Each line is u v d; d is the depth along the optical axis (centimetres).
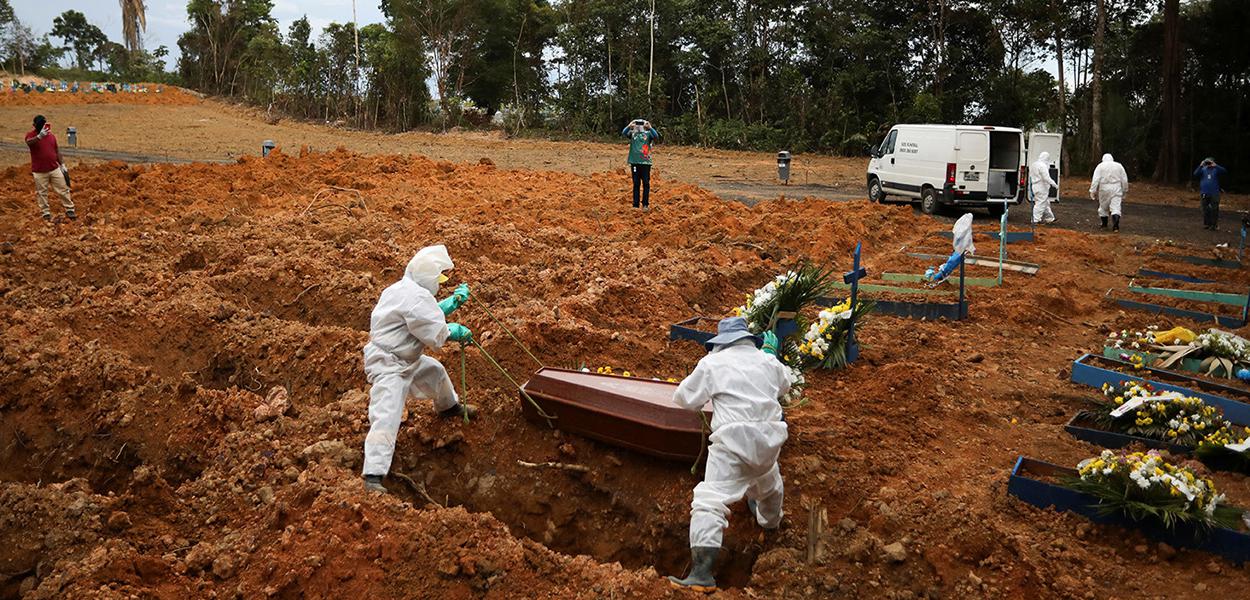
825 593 514
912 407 781
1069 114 3988
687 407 557
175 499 597
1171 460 671
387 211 1700
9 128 3903
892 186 2320
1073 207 2422
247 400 732
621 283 1095
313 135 4528
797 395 744
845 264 1462
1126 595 523
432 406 704
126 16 8662
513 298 1067
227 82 7350
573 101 4906
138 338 920
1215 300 1250
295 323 955
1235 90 3569
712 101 4738
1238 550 551
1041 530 590
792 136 4272
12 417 734
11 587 521
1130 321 1123
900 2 4356
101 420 712
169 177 2008
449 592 493
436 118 5156
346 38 5662
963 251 1116
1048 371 936
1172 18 3322
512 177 2294
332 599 488
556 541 641
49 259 1211
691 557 598
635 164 1823
